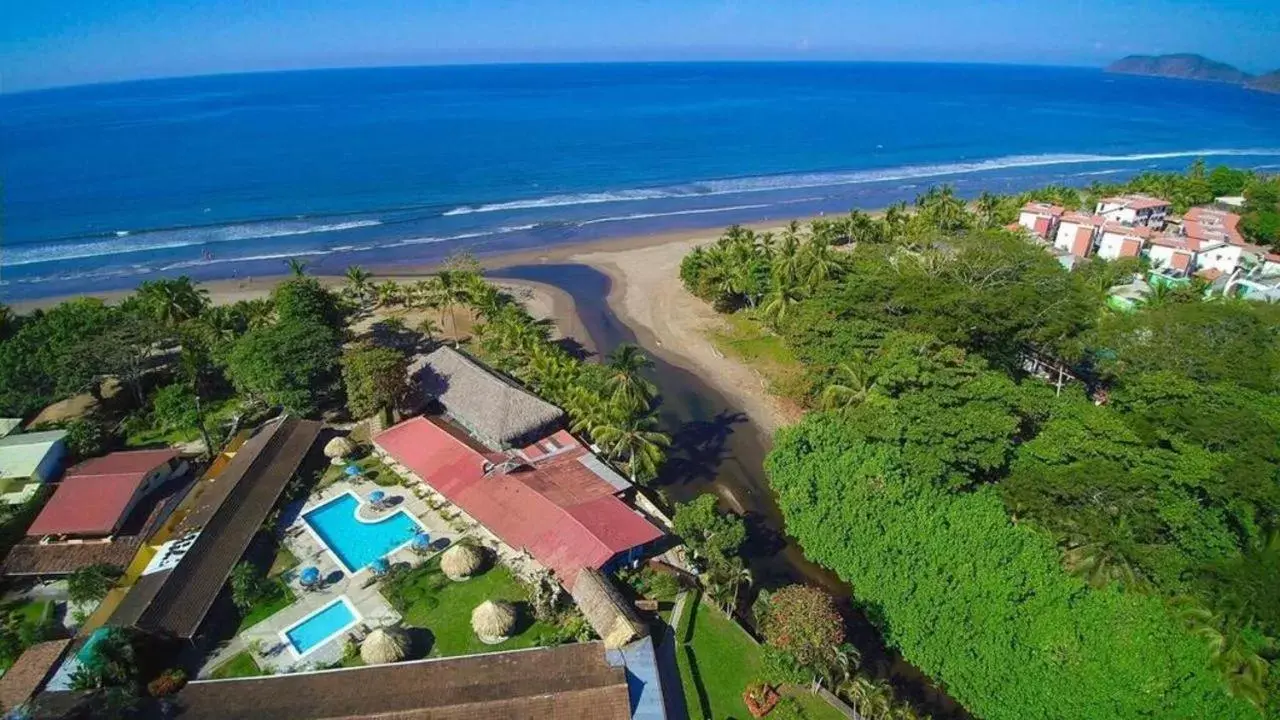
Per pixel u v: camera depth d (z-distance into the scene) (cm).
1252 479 4169
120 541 4666
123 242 11662
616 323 8938
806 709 3838
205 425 6191
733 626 4366
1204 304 6175
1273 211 11619
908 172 18638
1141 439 4741
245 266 10769
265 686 3684
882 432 5075
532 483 5228
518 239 12250
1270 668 3481
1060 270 7219
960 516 4409
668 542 5016
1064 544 4484
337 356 6444
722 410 7019
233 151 18538
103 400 6544
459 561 4531
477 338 8238
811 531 4884
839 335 6450
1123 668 3553
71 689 3534
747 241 9981
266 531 4916
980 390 5119
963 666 3950
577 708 3503
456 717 3438
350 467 5588
